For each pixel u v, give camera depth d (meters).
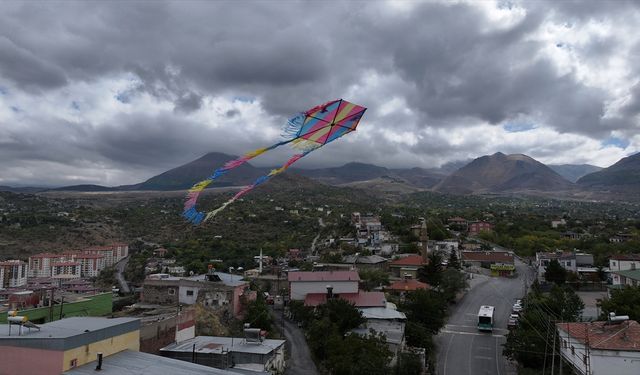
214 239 196.38
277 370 57.19
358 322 74.38
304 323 82.62
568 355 55.66
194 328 61.06
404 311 84.81
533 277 143.00
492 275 148.00
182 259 162.88
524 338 65.94
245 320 75.94
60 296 65.75
